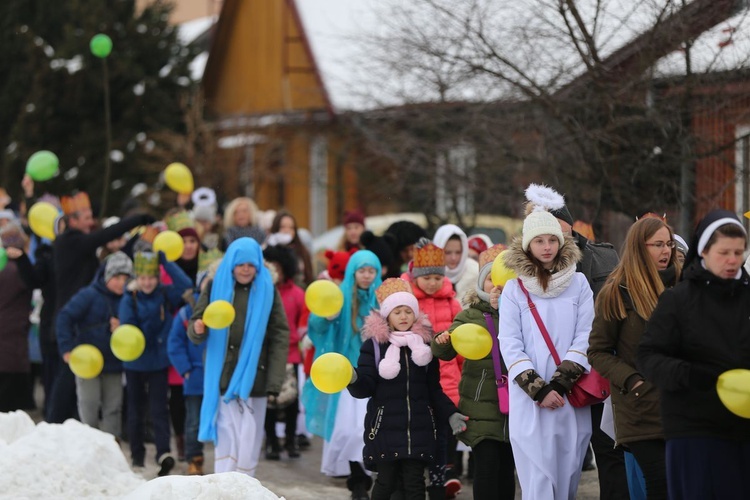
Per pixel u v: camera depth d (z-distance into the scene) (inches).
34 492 695.7
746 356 488.1
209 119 2336.4
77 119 2193.7
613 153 1045.2
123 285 929.5
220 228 1213.1
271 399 938.1
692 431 491.2
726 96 988.6
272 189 2297.0
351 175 2082.9
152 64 2308.1
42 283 1063.0
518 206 1190.3
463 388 652.7
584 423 612.7
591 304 618.2
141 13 2400.3
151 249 965.8
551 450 600.7
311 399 826.8
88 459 744.3
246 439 789.2
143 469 916.0
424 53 1161.4
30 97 2159.2
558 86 1080.2
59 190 2106.3
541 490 599.8
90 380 922.7
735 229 487.5
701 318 493.7
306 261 1087.0
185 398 942.4
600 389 602.2
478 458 640.4
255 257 796.6
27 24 2313.0
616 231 1070.4
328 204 2167.8
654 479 559.5
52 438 753.6
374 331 660.7
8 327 1093.8
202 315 802.8
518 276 618.5
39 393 1391.5
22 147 2128.4
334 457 799.7
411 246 951.0
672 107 997.2
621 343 574.9
